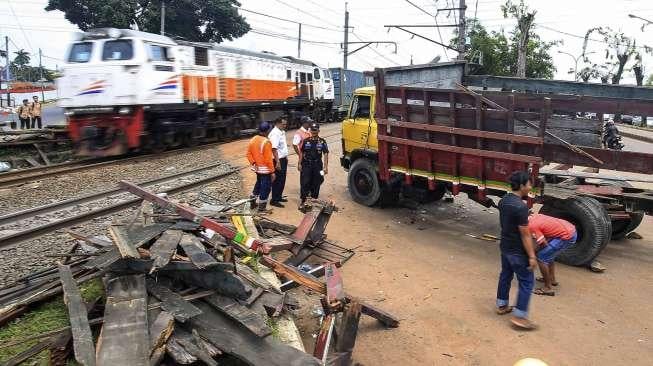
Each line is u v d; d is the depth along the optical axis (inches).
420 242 319.9
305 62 1082.1
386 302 233.0
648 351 194.1
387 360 186.7
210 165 553.6
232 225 260.5
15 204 376.2
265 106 907.4
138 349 133.3
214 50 724.7
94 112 577.6
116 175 491.2
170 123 650.8
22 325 168.1
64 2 1284.4
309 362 145.1
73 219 316.5
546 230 236.4
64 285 167.8
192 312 153.6
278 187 377.4
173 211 219.3
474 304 232.5
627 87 350.0
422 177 344.5
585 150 268.4
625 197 291.9
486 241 325.4
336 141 804.0
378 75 341.4
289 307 204.7
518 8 1246.9
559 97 273.1
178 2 1358.3
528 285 207.2
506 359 187.9
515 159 285.4
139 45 575.2
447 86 430.3
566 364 184.7
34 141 613.6
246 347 148.7
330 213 293.9
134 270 167.6
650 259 297.9
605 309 228.7
